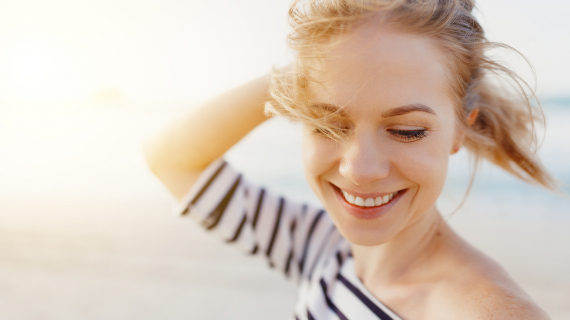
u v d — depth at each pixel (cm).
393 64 89
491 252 620
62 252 626
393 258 119
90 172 1226
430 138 94
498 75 124
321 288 138
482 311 88
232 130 155
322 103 96
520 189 873
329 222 161
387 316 114
